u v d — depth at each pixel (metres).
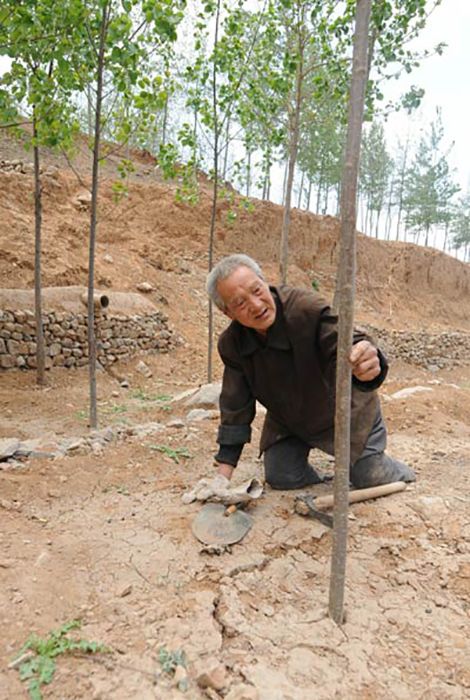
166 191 14.49
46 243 10.18
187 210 14.34
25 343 7.47
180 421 4.50
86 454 3.48
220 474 2.71
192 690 1.48
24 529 2.34
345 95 7.47
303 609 1.93
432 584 2.13
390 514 2.67
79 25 4.62
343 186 1.63
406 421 4.45
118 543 2.26
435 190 33.06
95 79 5.12
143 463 3.29
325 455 3.71
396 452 3.68
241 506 2.64
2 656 1.54
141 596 1.90
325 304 2.26
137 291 10.89
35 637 1.61
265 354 2.35
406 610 1.96
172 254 13.45
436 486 3.05
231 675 1.55
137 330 9.18
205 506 2.55
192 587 1.99
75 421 5.39
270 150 8.65
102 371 8.22
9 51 4.84
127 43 4.59
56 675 1.49
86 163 17.06
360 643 1.75
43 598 1.82
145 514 2.56
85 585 1.94
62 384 7.32
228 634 1.74
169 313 11.00
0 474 2.94
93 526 2.42
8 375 7.15
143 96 5.00
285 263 8.05
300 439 2.90
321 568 2.21
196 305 12.00
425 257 20.09
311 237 16.80
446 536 2.48
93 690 1.44
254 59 7.44
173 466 3.30
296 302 2.25
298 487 2.96
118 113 5.38
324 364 2.33
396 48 6.60
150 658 1.58
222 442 2.67
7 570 1.95
